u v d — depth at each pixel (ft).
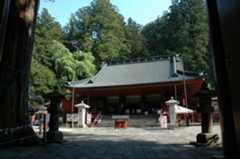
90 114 63.00
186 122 52.44
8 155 12.51
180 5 118.42
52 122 18.62
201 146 15.97
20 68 17.25
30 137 16.78
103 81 76.13
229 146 4.30
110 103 75.51
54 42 82.17
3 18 6.25
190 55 101.76
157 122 58.95
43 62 77.71
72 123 58.08
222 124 4.50
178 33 110.73
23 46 17.57
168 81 62.85
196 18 110.42
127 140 22.04
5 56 16.06
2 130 15.19
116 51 111.14
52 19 96.43
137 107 73.56
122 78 76.48
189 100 63.26
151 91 70.74
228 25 3.84
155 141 20.80
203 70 99.30
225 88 4.41
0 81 15.70
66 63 79.82
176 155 12.55
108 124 62.69
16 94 16.72
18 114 16.75
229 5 3.71
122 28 128.67
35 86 64.49
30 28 18.35
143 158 11.90
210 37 4.91
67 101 71.10
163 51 113.70
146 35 136.67
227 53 4.00
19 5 17.52
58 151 14.16
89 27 115.55
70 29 118.52
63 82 71.92
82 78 89.71
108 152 13.98
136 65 82.12
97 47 108.78
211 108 17.34
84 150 14.73
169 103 48.96
